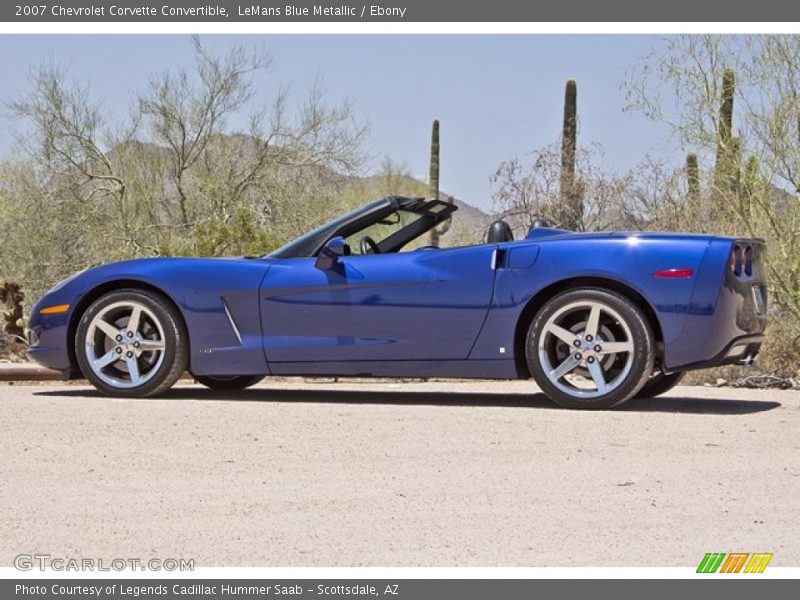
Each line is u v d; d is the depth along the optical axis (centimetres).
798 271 1204
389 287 820
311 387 1030
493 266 801
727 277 766
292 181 2662
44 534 468
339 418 732
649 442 654
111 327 873
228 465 598
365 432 683
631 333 770
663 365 779
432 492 537
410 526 477
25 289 2461
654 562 427
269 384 1083
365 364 827
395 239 870
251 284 847
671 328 765
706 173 1325
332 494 535
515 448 636
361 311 824
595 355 780
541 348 787
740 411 793
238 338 850
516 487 546
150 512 503
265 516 495
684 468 588
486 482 556
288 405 797
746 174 1243
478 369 807
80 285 884
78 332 878
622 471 580
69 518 493
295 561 430
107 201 2631
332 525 480
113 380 872
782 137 1232
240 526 479
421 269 816
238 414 750
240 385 980
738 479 563
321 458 614
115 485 556
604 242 784
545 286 787
